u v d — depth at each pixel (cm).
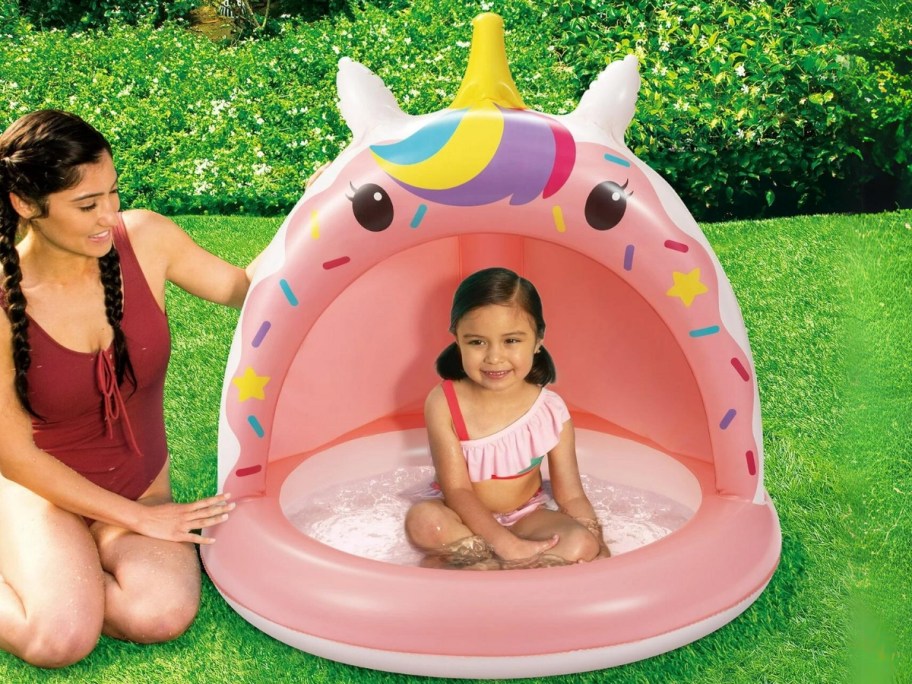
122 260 256
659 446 313
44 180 223
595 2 714
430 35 812
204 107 725
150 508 256
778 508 303
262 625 243
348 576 232
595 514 286
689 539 242
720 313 257
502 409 287
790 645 239
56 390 250
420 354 340
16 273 238
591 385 332
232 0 1018
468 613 220
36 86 775
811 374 392
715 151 566
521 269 337
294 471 306
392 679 233
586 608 221
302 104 716
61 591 238
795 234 528
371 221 258
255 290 266
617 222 253
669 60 633
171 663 242
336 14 1005
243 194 618
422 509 271
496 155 253
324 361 323
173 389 402
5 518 252
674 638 229
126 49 869
